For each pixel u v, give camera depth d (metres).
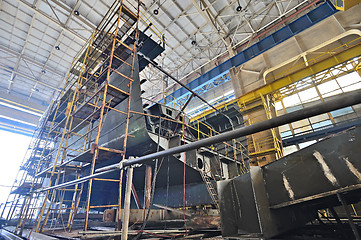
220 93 27.12
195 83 23.77
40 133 16.92
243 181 3.68
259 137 14.85
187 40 25.28
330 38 14.52
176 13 21.83
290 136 16.03
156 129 9.83
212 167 11.73
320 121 15.33
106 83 7.41
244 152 14.89
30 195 9.57
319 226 4.13
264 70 16.73
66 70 28.34
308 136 15.00
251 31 23.73
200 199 10.90
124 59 10.80
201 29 23.77
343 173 2.57
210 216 5.88
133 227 6.11
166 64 28.83
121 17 10.23
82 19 20.62
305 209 3.71
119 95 8.52
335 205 3.63
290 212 3.40
